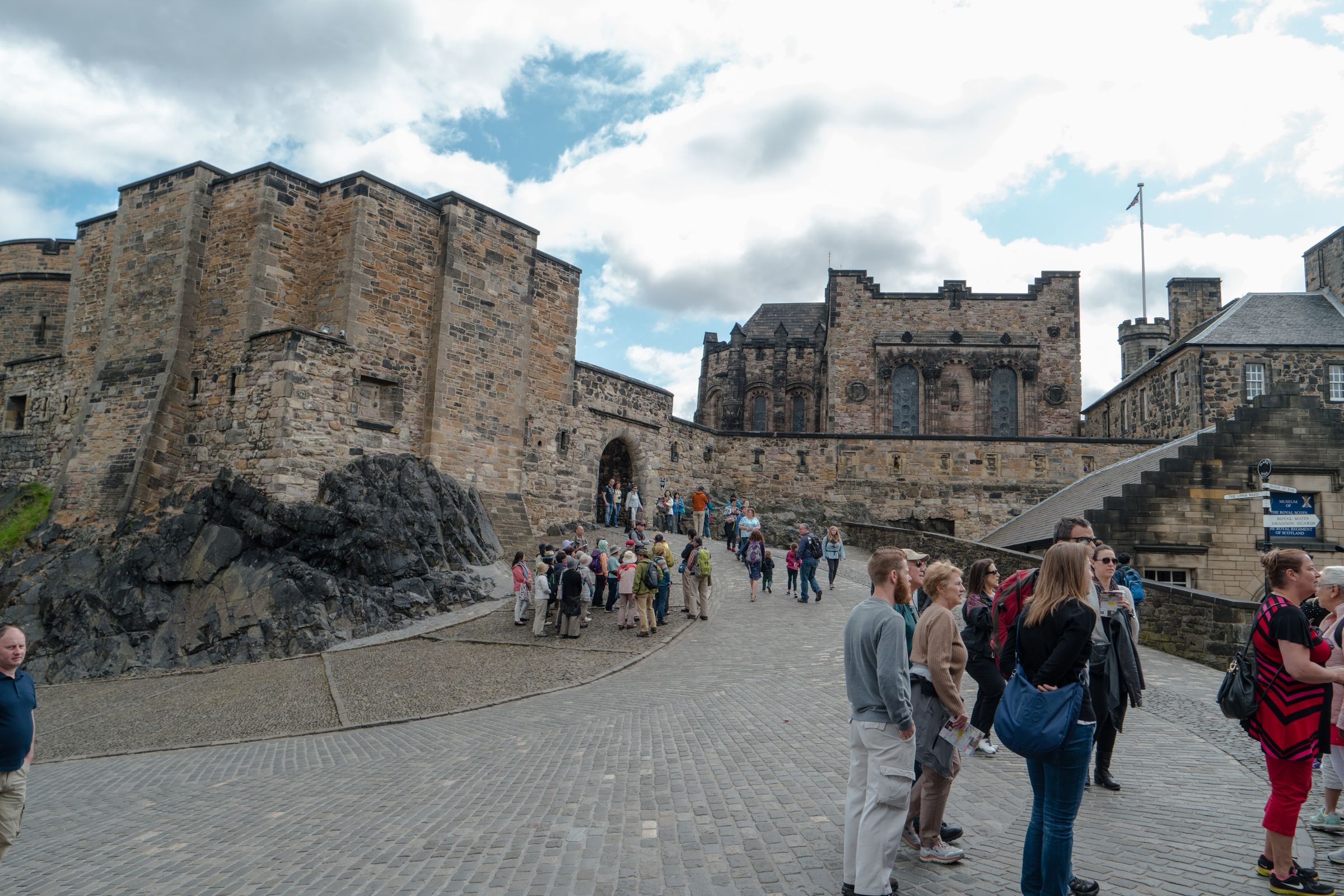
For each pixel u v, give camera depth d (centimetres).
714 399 6694
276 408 2308
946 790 599
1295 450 2175
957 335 5266
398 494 2383
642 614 1870
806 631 1808
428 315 2708
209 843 768
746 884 575
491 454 2814
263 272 2500
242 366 2428
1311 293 4194
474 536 2498
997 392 5256
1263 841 634
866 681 545
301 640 1988
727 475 4016
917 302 5338
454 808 805
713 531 3897
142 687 1833
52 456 2945
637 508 3250
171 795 993
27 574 2438
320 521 2227
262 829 798
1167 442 3800
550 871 616
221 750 1264
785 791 775
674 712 1170
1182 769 841
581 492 3206
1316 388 3772
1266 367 3822
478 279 2827
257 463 2319
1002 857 614
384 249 2594
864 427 5225
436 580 2231
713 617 2036
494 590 2303
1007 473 3838
